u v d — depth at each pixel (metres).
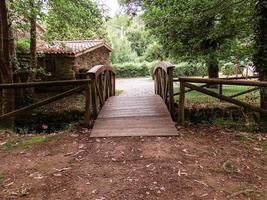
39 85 5.96
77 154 4.46
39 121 9.02
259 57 6.89
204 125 6.23
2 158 4.41
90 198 3.16
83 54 16.84
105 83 8.52
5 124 7.16
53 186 3.46
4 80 7.32
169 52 11.86
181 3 7.45
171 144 4.78
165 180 3.51
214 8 7.28
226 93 11.70
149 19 9.20
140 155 4.32
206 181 3.52
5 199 3.19
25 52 12.91
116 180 3.55
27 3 8.41
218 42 10.02
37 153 4.58
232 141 5.04
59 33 10.92
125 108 7.24
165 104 7.44
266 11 6.56
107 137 5.27
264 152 4.55
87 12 9.54
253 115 6.72
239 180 3.58
